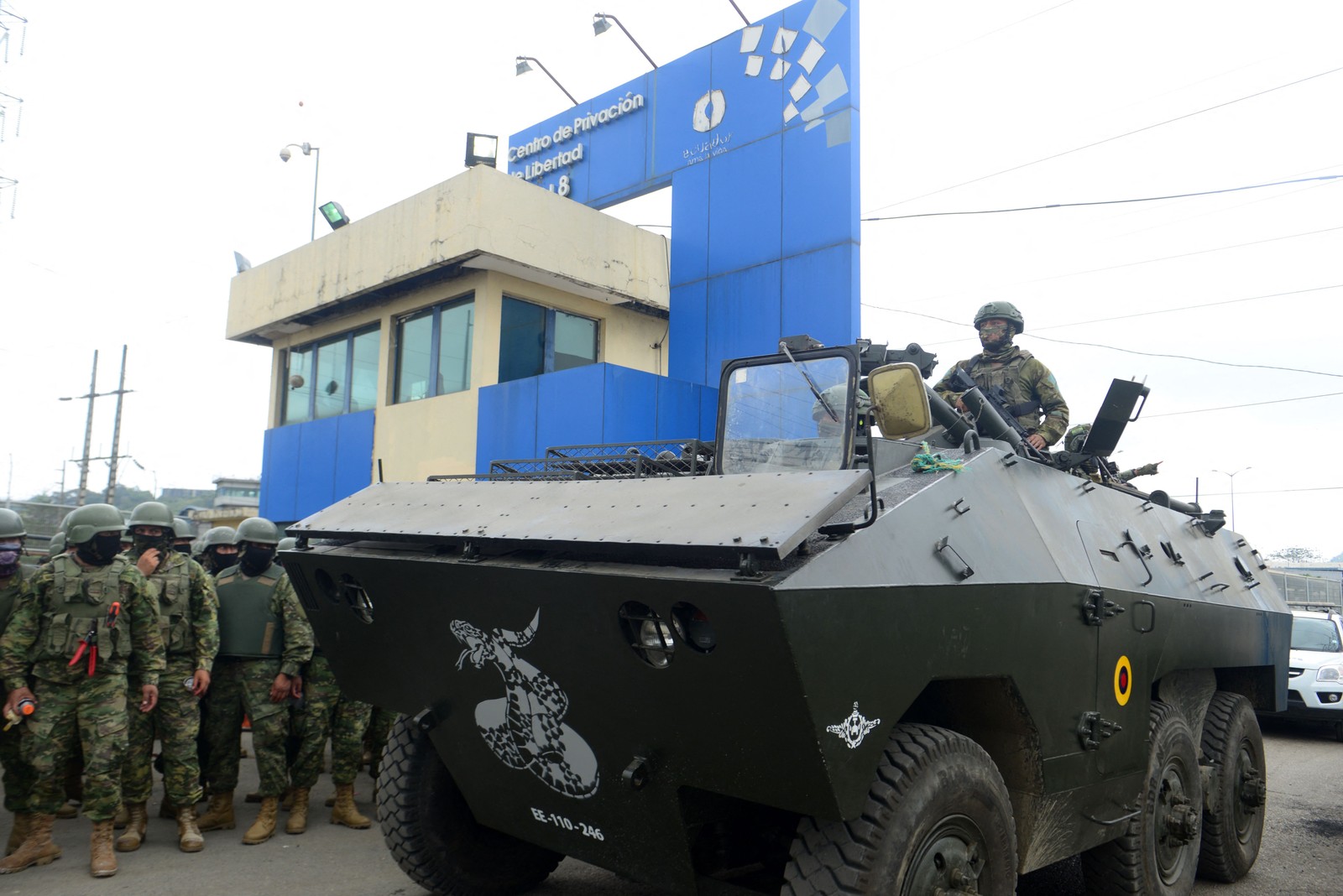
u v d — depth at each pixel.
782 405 4.32
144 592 5.39
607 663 3.24
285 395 17.72
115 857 5.40
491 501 3.89
